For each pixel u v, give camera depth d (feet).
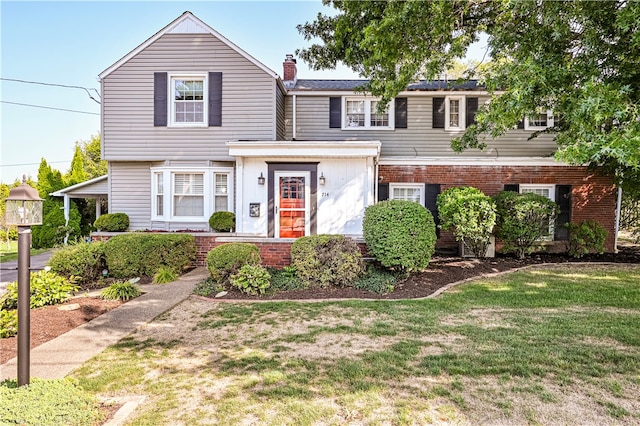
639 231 43.11
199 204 39.22
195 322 17.58
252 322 17.44
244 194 33.73
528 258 35.83
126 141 38.75
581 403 9.92
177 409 9.73
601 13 20.48
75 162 72.59
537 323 16.92
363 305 20.21
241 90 38.42
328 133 44.68
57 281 20.59
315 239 25.68
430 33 26.13
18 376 9.59
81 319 17.90
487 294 22.81
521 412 9.48
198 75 38.47
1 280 30.17
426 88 44.29
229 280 23.94
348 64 38.09
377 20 29.07
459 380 11.27
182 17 38.22
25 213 9.46
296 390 10.69
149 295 22.41
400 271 27.04
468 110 44.14
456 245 39.14
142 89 38.70
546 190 39.58
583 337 14.96
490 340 14.69
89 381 11.39
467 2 25.63
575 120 19.11
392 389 10.72
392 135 44.50
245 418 9.27
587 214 39.22
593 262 34.24
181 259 28.76
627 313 18.58
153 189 39.34
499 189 39.50
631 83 20.76
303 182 33.60
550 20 21.48
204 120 38.60
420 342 14.55
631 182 35.09
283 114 44.01
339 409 9.66
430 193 39.78
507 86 24.88
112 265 26.91
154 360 13.10
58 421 8.18
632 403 9.91
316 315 18.44
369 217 27.12
